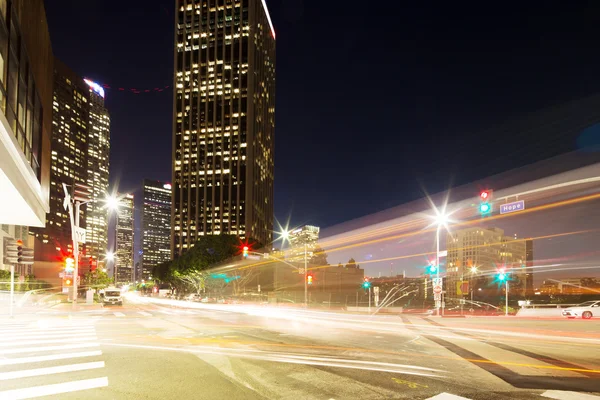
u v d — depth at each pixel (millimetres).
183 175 183250
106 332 16766
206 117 184625
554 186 21781
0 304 32406
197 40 189000
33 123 19500
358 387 7824
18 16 15969
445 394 7379
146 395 7078
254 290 97000
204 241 86125
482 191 24719
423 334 18797
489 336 18281
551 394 7434
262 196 195375
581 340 17031
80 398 6828
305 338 16078
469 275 156750
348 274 105688
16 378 8164
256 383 8047
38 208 21250
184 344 13453
